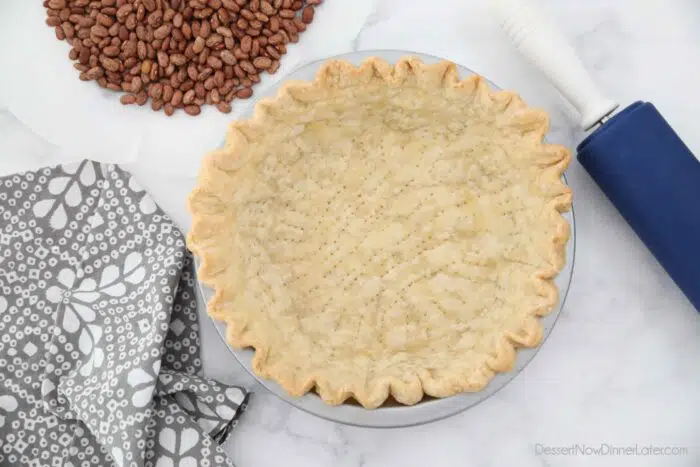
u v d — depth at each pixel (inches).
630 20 34.9
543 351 34.4
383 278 33.0
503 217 32.6
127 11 33.8
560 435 34.3
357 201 33.3
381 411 31.8
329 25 34.9
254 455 34.2
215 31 34.2
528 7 32.5
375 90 31.8
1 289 33.6
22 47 34.7
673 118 34.7
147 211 33.9
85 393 32.6
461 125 32.5
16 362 33.4
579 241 34.7
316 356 32.0
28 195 33.9
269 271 32.5
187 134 34.8
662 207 32.2
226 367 34.3
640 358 34.4
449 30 34.9
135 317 33.1
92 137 34.7
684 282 32.8
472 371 31.2
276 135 32.0
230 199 31.6
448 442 34.3
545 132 31.3
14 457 33.1
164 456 32.8
